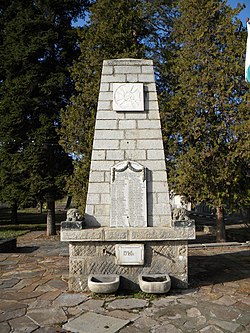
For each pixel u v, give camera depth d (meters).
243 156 10.58
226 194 11.05
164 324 4.27
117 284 5.29
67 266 7.59
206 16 11.62
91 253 5.65
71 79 14.25
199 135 11.02
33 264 7.84
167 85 13.07
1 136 13.60
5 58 13.91
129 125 6.30
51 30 13.91
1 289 5.75
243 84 11.09
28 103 13.41
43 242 12.23
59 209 34.94
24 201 13.43
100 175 6.11
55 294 5.43
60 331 4.08
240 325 4.24
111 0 12.59
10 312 4.68
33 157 13.11
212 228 14.97
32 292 5.55
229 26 11.47
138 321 4.36
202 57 11.31
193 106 11.15
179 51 12.05
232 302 5.06
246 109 10.74
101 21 12.48
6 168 13.63
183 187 11.18
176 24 12.50
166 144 11.76
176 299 5.18
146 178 6.09
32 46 13.44
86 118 11.84
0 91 14.21
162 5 13.52
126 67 6.53
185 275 5.70
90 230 5.58
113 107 6.33
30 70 13.67
